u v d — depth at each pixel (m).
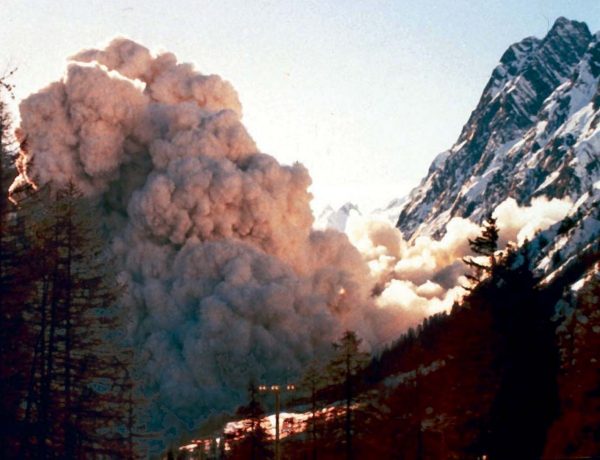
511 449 57.69
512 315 59.06
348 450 79.88
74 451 70.00
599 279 76.69
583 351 68.75
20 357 60.16
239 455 96.06
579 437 57.69
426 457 78.31
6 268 57.62
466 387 59.50
